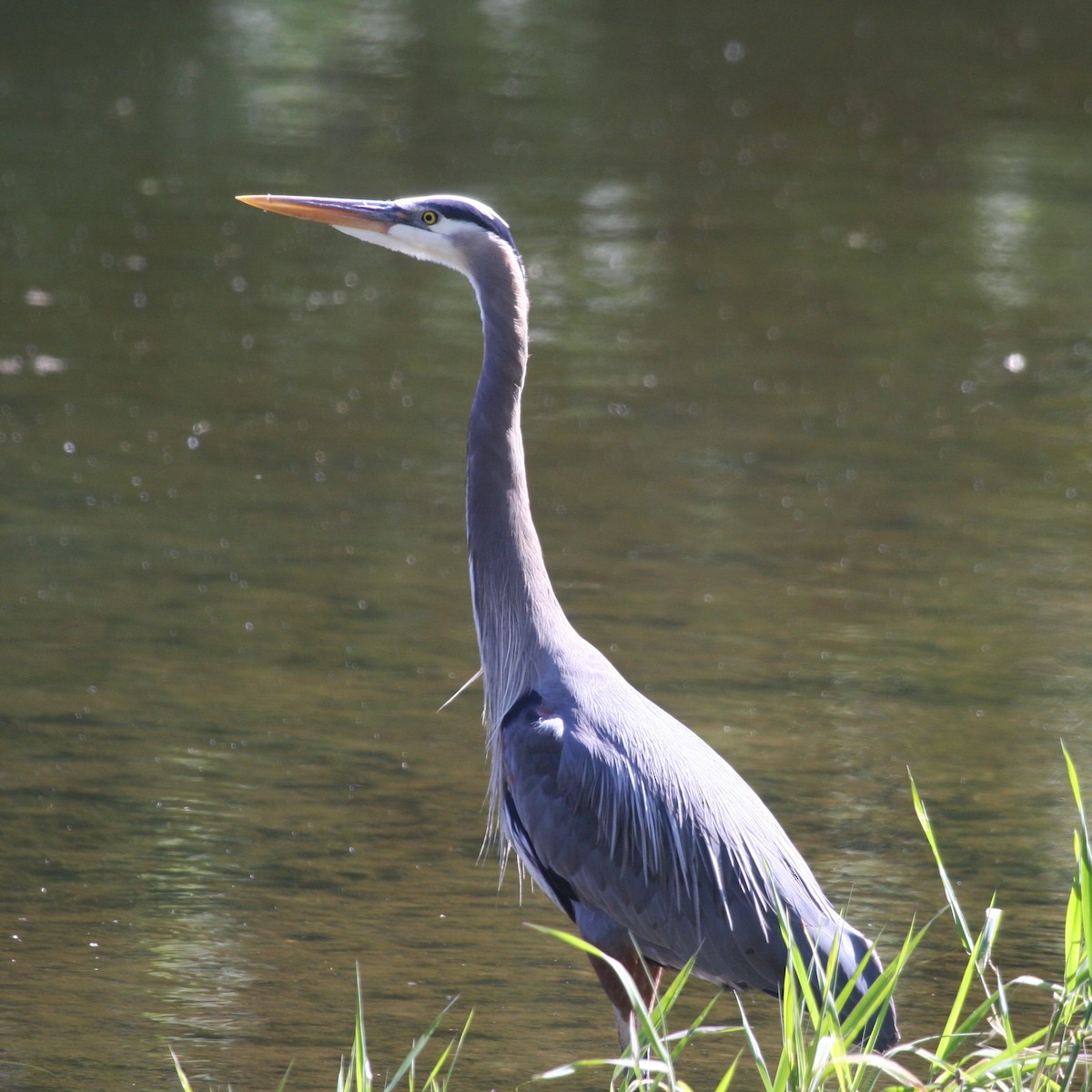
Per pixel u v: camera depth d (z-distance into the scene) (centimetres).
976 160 2897
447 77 3341
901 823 962
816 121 3133
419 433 1612
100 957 799
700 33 3956
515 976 804
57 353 1780
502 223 816
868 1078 640
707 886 724
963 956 837
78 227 2247
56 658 1128
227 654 1149
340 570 1301
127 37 3522
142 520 1374
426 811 959
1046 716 1112
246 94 3084
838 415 1727
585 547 1369
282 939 823
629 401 1733
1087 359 1939
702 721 1081
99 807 944
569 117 3044
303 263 2200
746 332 1986
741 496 1500
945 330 2027
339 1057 728
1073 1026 629
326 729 1052
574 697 766
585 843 736
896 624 1255
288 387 1725
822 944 710
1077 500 1527
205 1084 703
